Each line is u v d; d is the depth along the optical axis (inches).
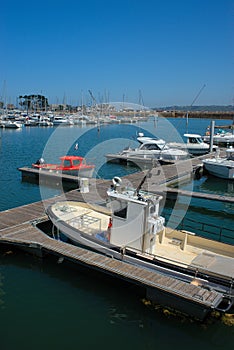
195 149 1323.8
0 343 262.5
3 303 314.8
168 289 293.0
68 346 262.5
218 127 2549.2
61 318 296.2
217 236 524.1
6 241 394.3
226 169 941.2
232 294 287.4
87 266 345.4
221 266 313.0
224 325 289.9
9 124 2578.7
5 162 1162.6
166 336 276.8
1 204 660.1
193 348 264.7
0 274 364.8
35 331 278.4
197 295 284.4
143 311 305.1
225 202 667.4
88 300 322.7
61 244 382.6
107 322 292.4
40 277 360.8
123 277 317.7
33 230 426.3
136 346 265.0
